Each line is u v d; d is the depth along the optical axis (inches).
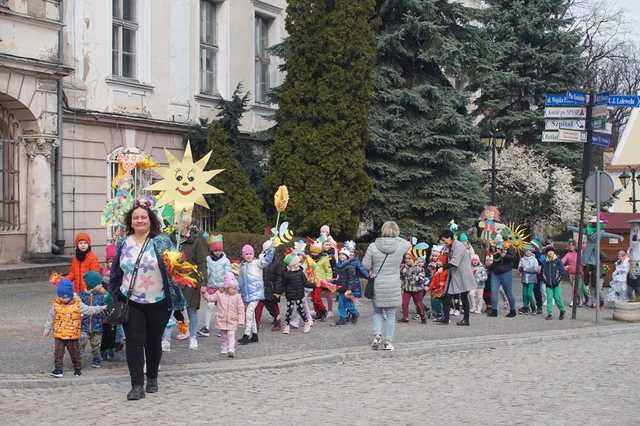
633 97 706.8
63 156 960.9
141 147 1073.5
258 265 546.0
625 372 446.0
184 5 1148.5
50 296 756.6
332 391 390.6
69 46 973.8
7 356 466.9
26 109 901.8
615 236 932.6
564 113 719.7
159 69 1107.3
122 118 1032.2
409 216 1031.0
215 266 507.2
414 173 1015.6
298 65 976.3
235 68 1238.3
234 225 1048.2
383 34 1035.3
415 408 350.3
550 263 719.7
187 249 505.0
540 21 1491.1
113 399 373.1
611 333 637.9
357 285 649.6
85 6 994.1
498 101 1475.1
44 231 924.6
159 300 377.7
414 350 515.2
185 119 1147.3
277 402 364.5
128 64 1075.3
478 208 1060.5
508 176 1409.9
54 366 432.8
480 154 1083.3
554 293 722.2
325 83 964.6
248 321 538.3
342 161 962.1
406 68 1069.1
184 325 503.5
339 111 960.9
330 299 683.4
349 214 965.8
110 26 1028.5
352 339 563.8
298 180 966.4
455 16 1084.5
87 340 454.0
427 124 1037.8
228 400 369.7
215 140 1079.0
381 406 354.3
